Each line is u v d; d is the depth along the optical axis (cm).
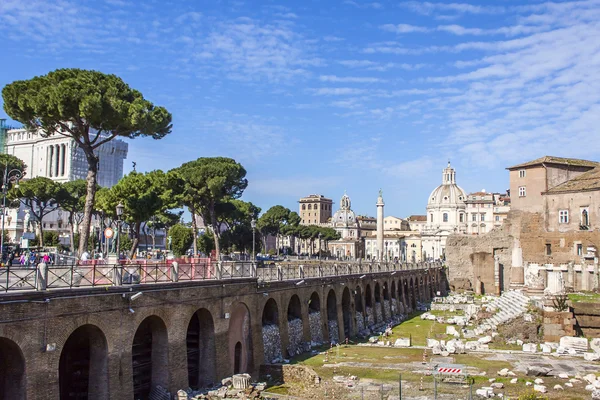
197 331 4344
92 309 3003
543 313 5819
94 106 4591
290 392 4053
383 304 8700
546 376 4384
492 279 11938
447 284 13812
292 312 5819
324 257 16875
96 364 3153
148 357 3862
